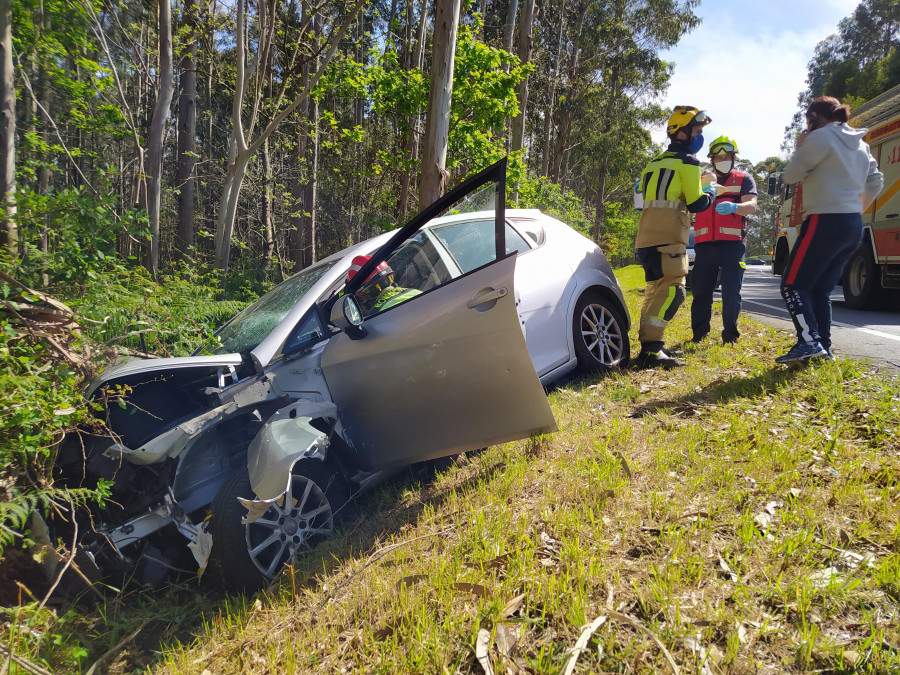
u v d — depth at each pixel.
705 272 6.08
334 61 13.23
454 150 12.66
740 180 5.87
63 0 11.28
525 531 2.67
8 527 2.81
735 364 5.08
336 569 2.90
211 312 7.57
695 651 1.81
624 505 2.77
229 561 2.90
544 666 1.85
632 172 43.84
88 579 3.06
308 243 23.78
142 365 3.33
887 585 1.99
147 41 18.67
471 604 2.23
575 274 4.84
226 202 12.88
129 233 5.20
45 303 3.55
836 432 3.23
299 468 3.23
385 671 1.99
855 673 1.67
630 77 38.12
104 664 2.65
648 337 5.29
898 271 8.54
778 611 1.96
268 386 3.49
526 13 18.84
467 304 3.20
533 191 16.28
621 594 2.14
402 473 3.99
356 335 3.48
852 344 6.12
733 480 2.86
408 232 3.57
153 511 3.15
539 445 3.73
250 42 18.97
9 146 6.14
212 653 2.44
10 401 2.85
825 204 4.32
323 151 25.11
